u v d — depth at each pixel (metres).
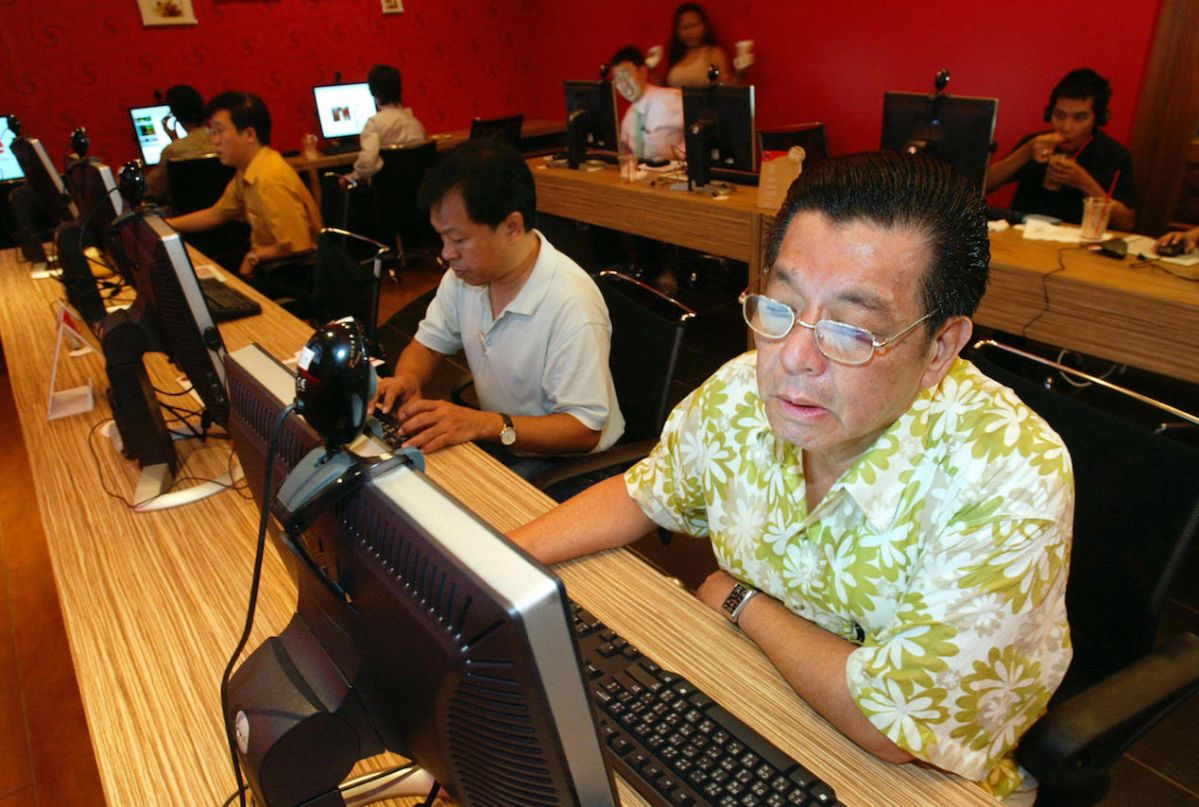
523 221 1.56
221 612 1.08
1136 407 3.07
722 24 5.29
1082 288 2.35
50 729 1.93
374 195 4.98
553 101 6.76
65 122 4.92
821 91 4.92
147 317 1.34
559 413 1.64
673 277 4.66
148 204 1.42
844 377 0.70
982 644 0.75
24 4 4.64
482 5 6.34
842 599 0.88
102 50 4.92
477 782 0.56
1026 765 0.87
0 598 2.40
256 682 0.65
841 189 0.68
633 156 3.97
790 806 0.72
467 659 0.48
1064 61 3.88
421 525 0.51
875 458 0.82
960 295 0.70
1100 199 2.68
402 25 5.99
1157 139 3.71
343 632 0.62
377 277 2.21
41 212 2.96
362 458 0.57
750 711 0.86
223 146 3.39
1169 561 1.01
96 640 1.03
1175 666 0.92
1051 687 0.84
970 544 0.77
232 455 1.48
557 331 1.63
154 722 0.90
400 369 1.91
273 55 5.51
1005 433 0.80
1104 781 0.93
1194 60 3.51
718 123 3.45
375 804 0.81
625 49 4.77
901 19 4.40
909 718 0.77
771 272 0.75
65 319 1.92
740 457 0.97
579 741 0.50
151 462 1.41
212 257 4.04
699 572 2.04
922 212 0.67
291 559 0.68
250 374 0.78
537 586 0.45
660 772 0.76
